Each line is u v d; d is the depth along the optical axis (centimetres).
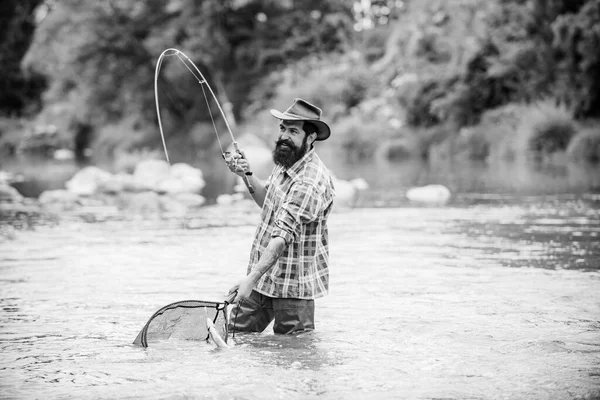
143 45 5138
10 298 813
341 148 4072
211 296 813
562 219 1416
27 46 6550
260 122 4728
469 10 4162
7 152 5531
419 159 3644
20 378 538
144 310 756
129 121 5428
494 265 976
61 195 2045
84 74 5366
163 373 547
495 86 3878
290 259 656
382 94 4556
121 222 1488
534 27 3616
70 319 719
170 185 2211
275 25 5422
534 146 3234
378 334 655
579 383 517
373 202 1800
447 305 762
